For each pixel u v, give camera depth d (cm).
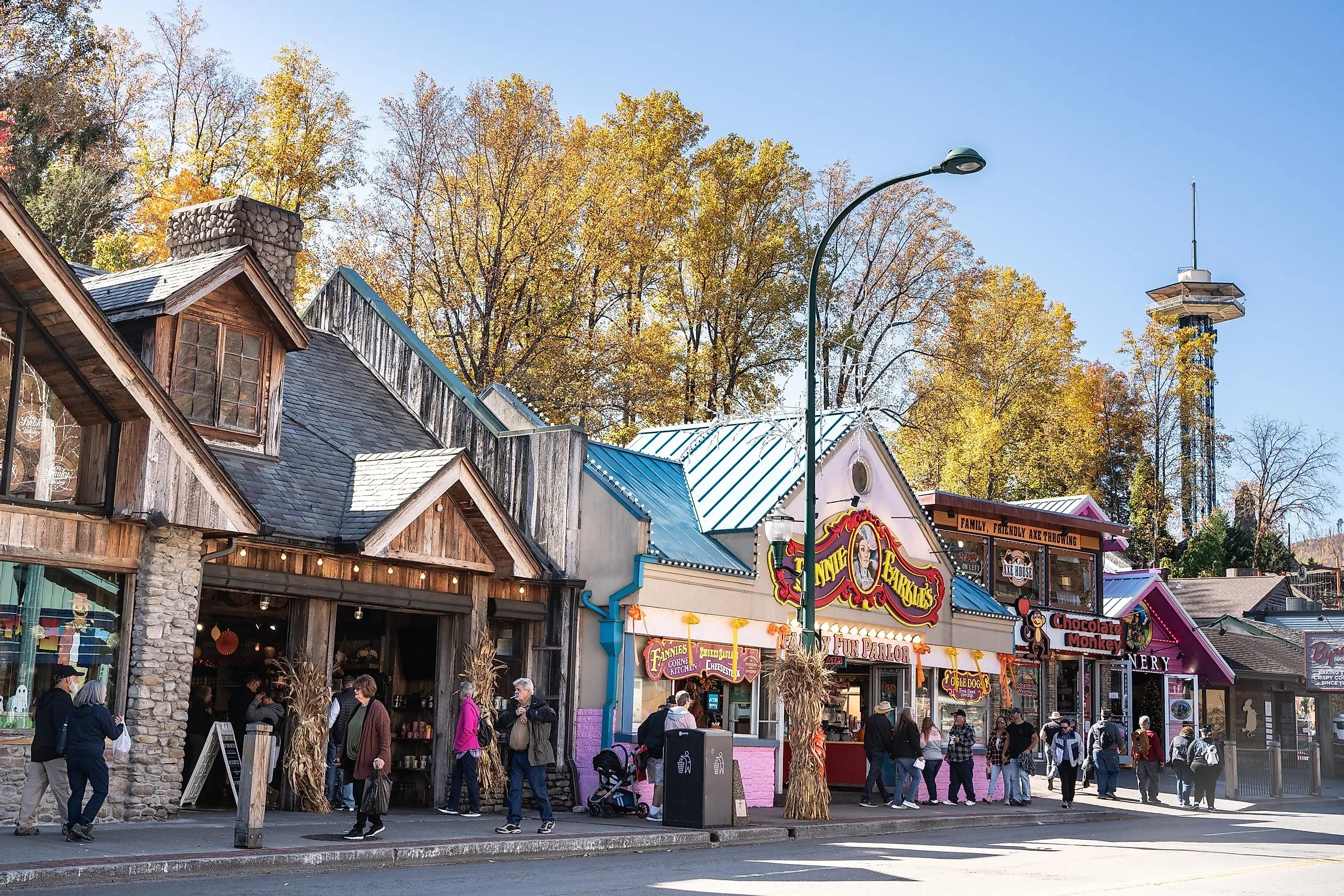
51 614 1512
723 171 4475
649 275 4406
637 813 1973
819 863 1518
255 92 4594
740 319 4434
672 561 2152
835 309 4819
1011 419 5138
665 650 2159
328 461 2011
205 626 2069
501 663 2072
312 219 4194
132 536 1574
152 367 1756
